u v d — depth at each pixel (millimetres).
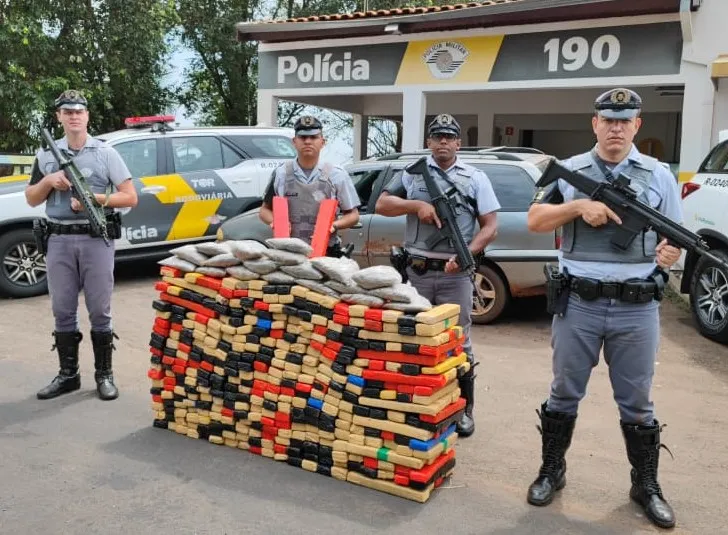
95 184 4660
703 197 6699
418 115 11180
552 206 3258
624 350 3270
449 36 10750
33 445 3988
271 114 12664
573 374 3369
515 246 6613
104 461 3797
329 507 3348
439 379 3344
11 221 7695
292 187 4391
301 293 3658
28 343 6145
